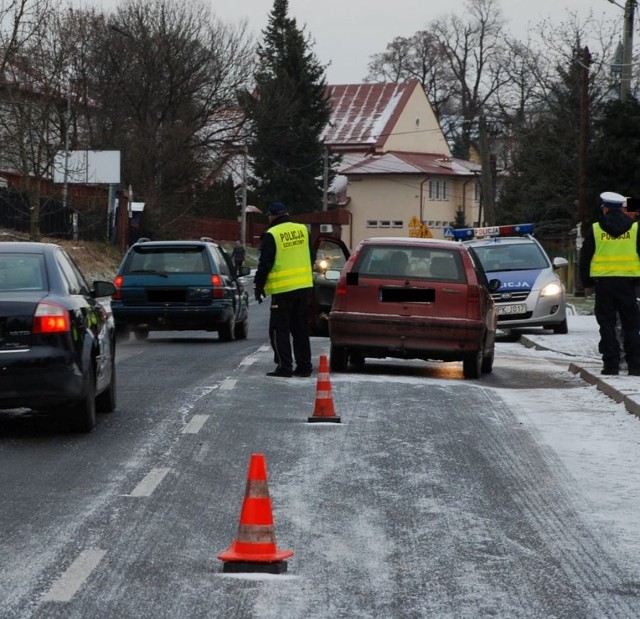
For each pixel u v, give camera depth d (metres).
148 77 89.44
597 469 13.77
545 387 21.95
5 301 14.89
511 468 13.74
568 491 12.59
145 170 85.62
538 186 74.31
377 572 9.49
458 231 39.31
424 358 22.75
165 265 30.34
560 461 14.20
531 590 9.09
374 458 14.16
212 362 25.08
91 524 10.84
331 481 12.89
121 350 28.23
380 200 140.25
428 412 17.78
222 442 15.07
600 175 55.56
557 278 36.12
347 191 141.62
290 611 8.43
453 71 138.62
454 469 13.62
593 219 56.03
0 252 15.94
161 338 33.50
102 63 85.62
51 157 50.78
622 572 9.63
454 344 22.27
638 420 17.27
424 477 13.16
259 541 9.44
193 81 92.19
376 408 18.09
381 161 141.00
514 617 8.41
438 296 22.25
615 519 11.41
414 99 146.75
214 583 9.09
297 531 10.77
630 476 13.39
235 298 31.55
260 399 18.95
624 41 46.41
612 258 21.95
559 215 77.25
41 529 10.63
